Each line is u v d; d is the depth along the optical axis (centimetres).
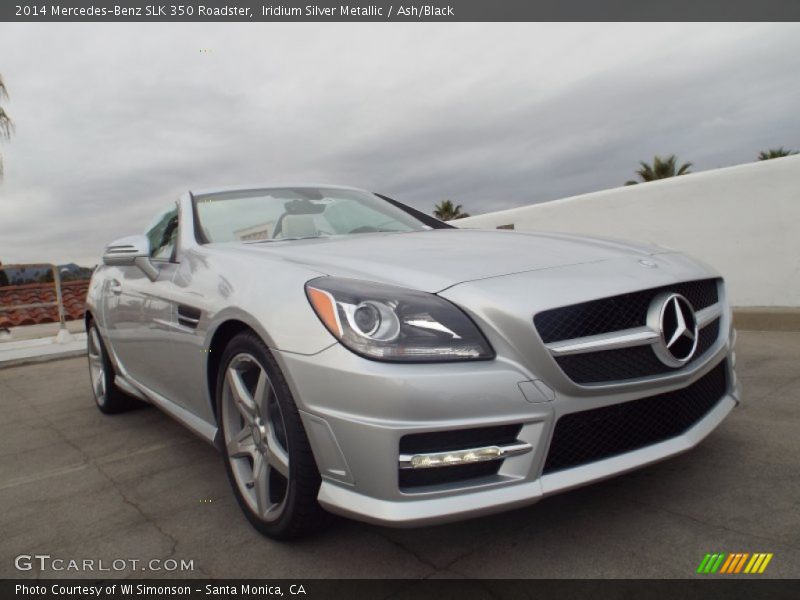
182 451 299
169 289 251
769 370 359
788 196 542
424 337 155
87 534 210
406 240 233
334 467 160
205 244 256
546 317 160
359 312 159
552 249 201
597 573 158
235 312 191
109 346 353
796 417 263
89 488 257
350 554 179
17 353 732
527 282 168
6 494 258
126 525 215
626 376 168
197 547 193
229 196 299
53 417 405
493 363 156
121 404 382
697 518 180
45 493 255
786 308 546
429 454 151
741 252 577
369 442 152
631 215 659
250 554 185
